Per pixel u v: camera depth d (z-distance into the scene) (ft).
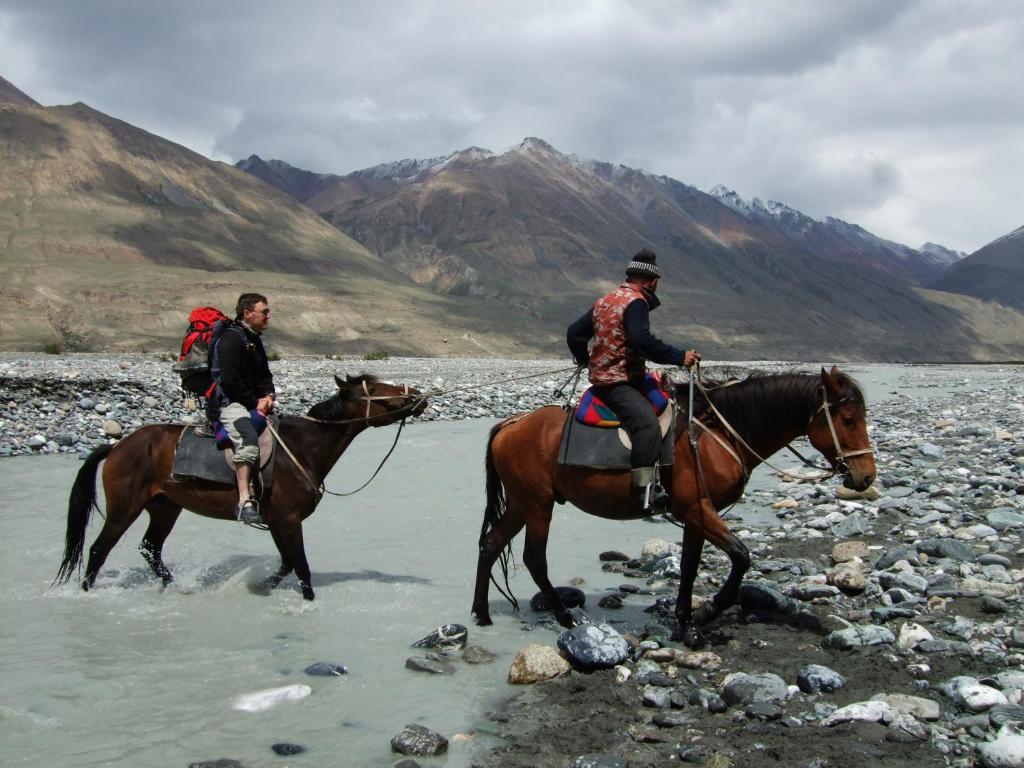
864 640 23.34
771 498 49.01
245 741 19.61
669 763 17.88
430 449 68.08
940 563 30.53
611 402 25.03
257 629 27.43
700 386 25.73
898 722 18.47
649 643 24.27
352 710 21.29
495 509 28.07
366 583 32.60
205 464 29.78
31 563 34.94
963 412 89.10
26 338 491.72
